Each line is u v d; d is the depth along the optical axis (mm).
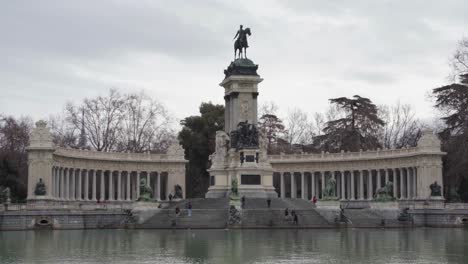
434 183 126562
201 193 170125
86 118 163625
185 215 104812
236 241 72875
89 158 136500
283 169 155875
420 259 53688
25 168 153875
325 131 181125
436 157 132000
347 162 149375
